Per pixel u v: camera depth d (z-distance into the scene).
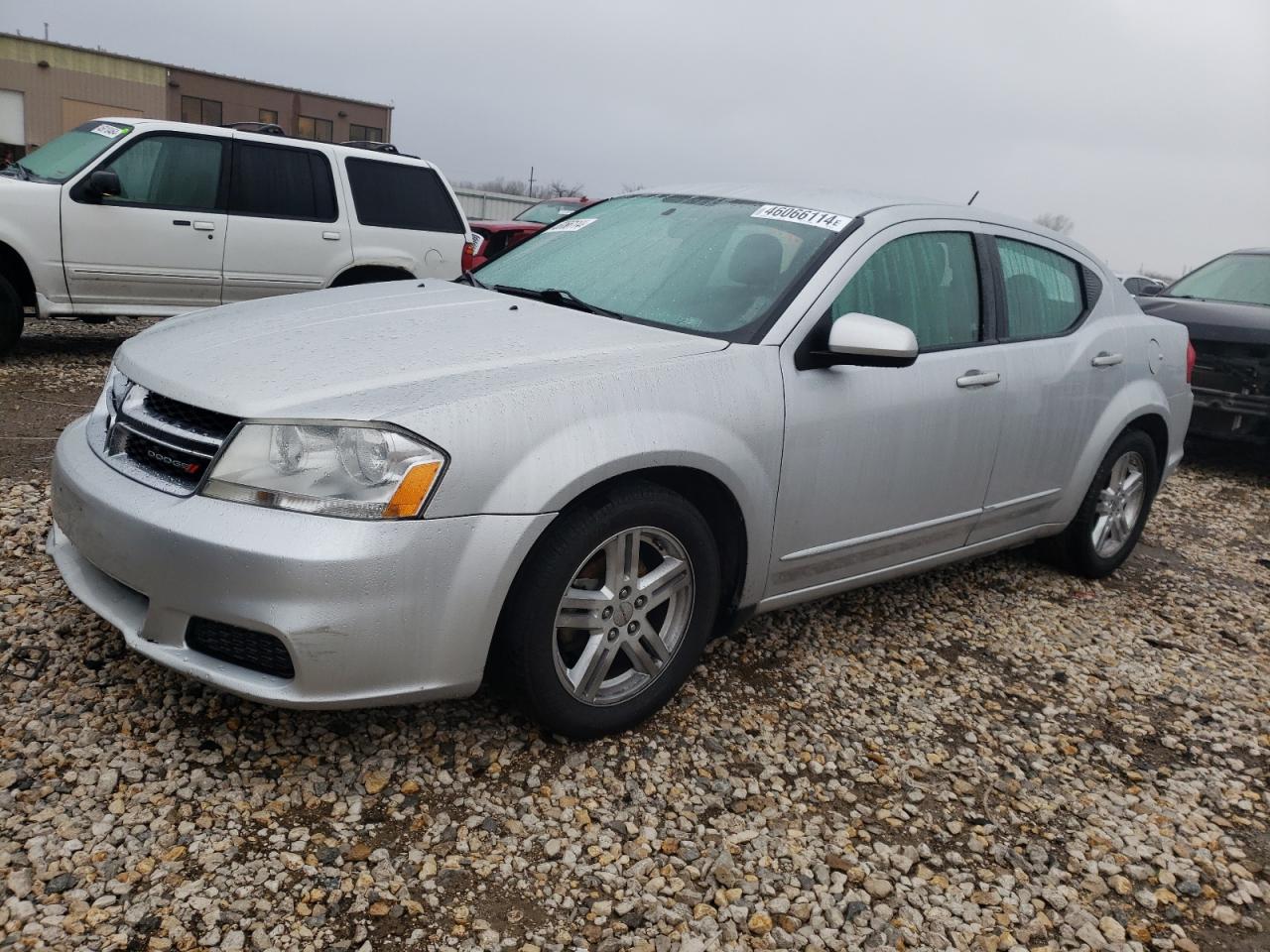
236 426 2.49
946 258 3.89
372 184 8.84
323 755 2.77
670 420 2.85
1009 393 3.97
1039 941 2.46
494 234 12.69
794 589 3.46
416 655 2.51
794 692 3.48
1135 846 2.87
